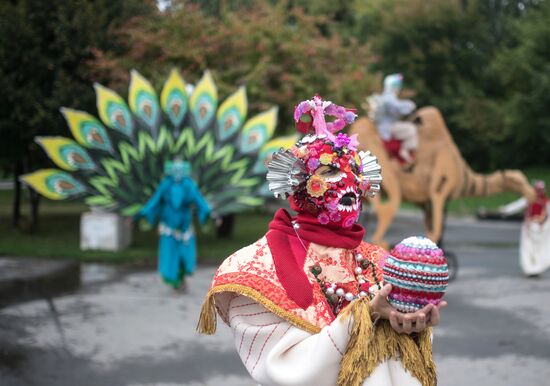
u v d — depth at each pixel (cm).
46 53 1448
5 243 1384
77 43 1434
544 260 1182
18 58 1411
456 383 576
